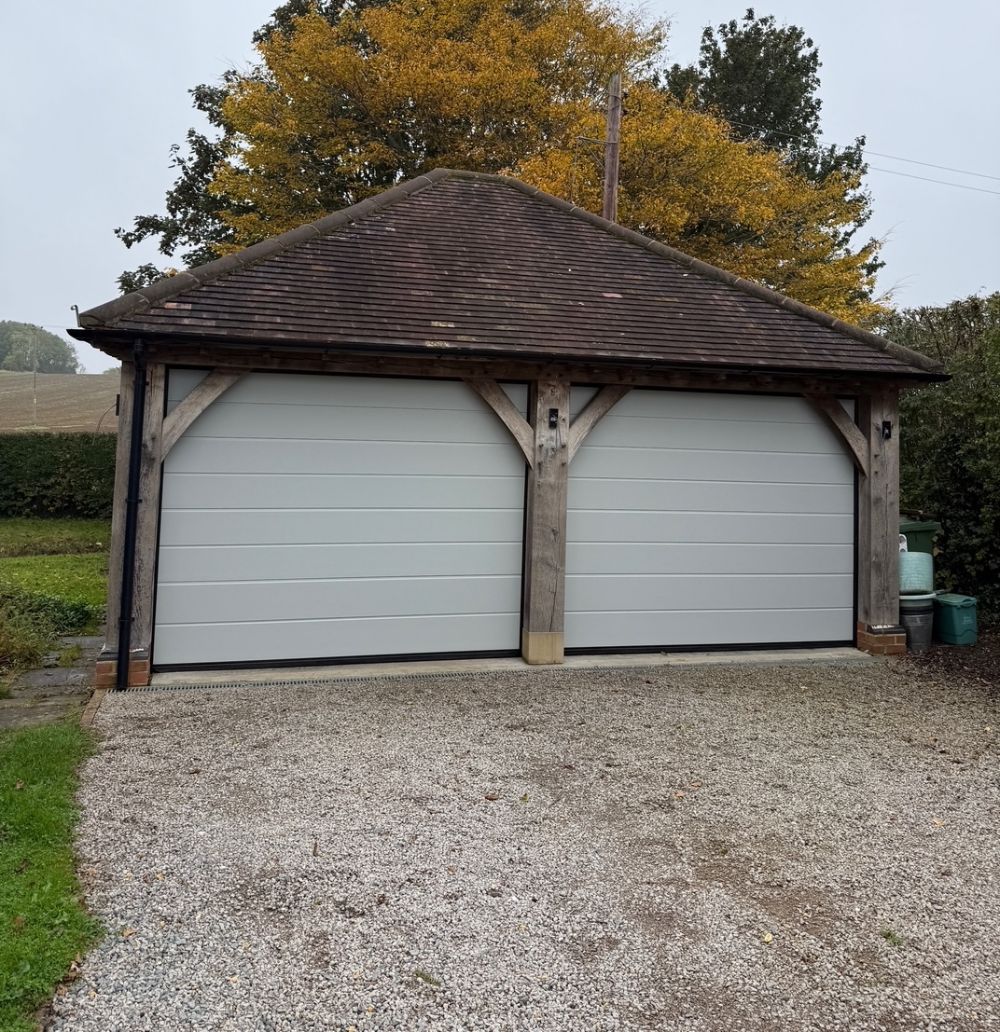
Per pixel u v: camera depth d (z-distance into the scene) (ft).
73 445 65.41
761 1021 8.93
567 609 25.64
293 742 17.63
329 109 61.62
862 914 11.14
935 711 21.11
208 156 73.36
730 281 30.04
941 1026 8.90
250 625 23.31
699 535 26.66
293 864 12.07
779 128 89.66
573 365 24.06
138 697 20.77
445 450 24.71
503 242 29.40
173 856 12.19
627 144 55.93
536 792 15.20
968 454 31.73
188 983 9.21
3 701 20.51
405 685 22.41
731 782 15.98
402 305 24.18
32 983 8.91
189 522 22.85
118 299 21.45
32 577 38.99
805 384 26.25
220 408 23.06
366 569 24.17
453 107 59.06
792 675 24.43
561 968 9.75
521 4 67.05
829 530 27.68
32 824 12.69
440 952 9.97
